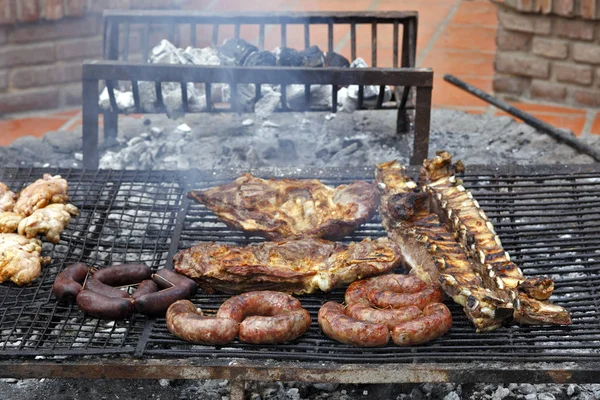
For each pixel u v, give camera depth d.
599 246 1.39
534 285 1.16
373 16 1.95
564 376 1.10
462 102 2.61
